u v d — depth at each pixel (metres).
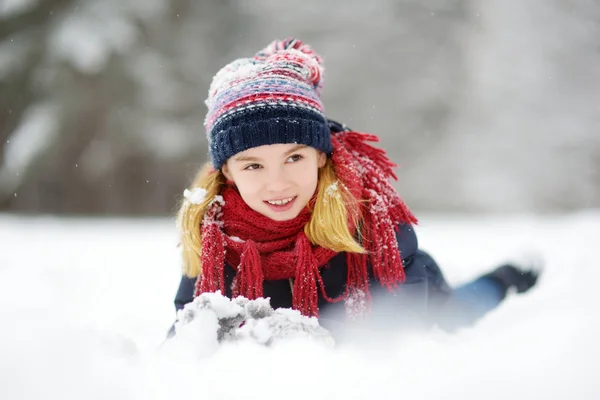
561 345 1.33
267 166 2.06
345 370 1.24
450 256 4.14
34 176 14.91
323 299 2.14
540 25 19.80
